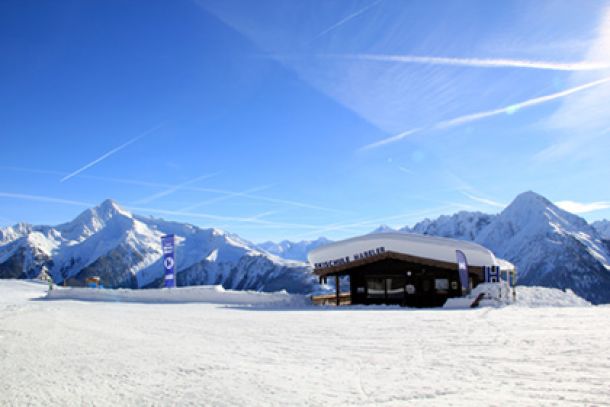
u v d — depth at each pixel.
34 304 35.66
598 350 9.52
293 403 6.77
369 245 34.09
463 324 15.49
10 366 10.20
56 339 14.23
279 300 34.84
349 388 7.52
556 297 31.20
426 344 11.66
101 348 12.40
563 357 9.02
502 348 10.43
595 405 6.02
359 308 29.16
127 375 9.01
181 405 6.91
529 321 15.38
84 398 7.46
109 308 30.34
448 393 6.93
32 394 7.78
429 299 32.66
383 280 34.06
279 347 12.09
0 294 50.66
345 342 12.64
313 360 10.15
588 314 16.97
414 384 7.58
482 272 31.78
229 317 21.97
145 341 13.63
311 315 22.38
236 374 8.80
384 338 13.10
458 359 9.48
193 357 10.73
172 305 34.28
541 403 6.19
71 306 32.72
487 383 7.39
